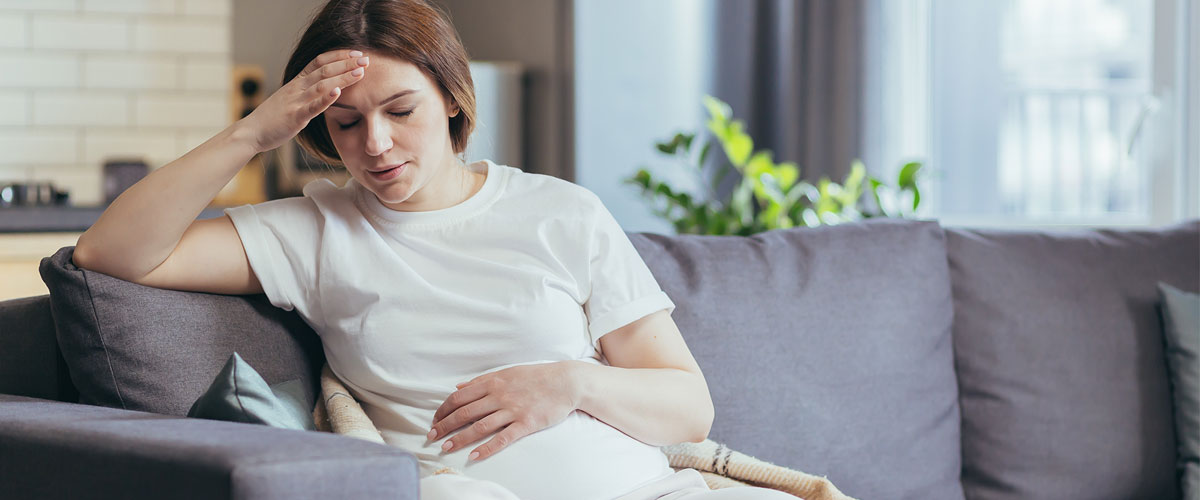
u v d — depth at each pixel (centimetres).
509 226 160
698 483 155
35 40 365
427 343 153
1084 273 216
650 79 407
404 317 153
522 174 167
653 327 161
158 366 147
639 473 151
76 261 148
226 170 147
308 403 152
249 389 133
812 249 201
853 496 192
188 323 151
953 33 355
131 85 377
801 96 370
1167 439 211
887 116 348
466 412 146
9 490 126
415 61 148
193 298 153
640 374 154
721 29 408
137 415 131
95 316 146
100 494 116
